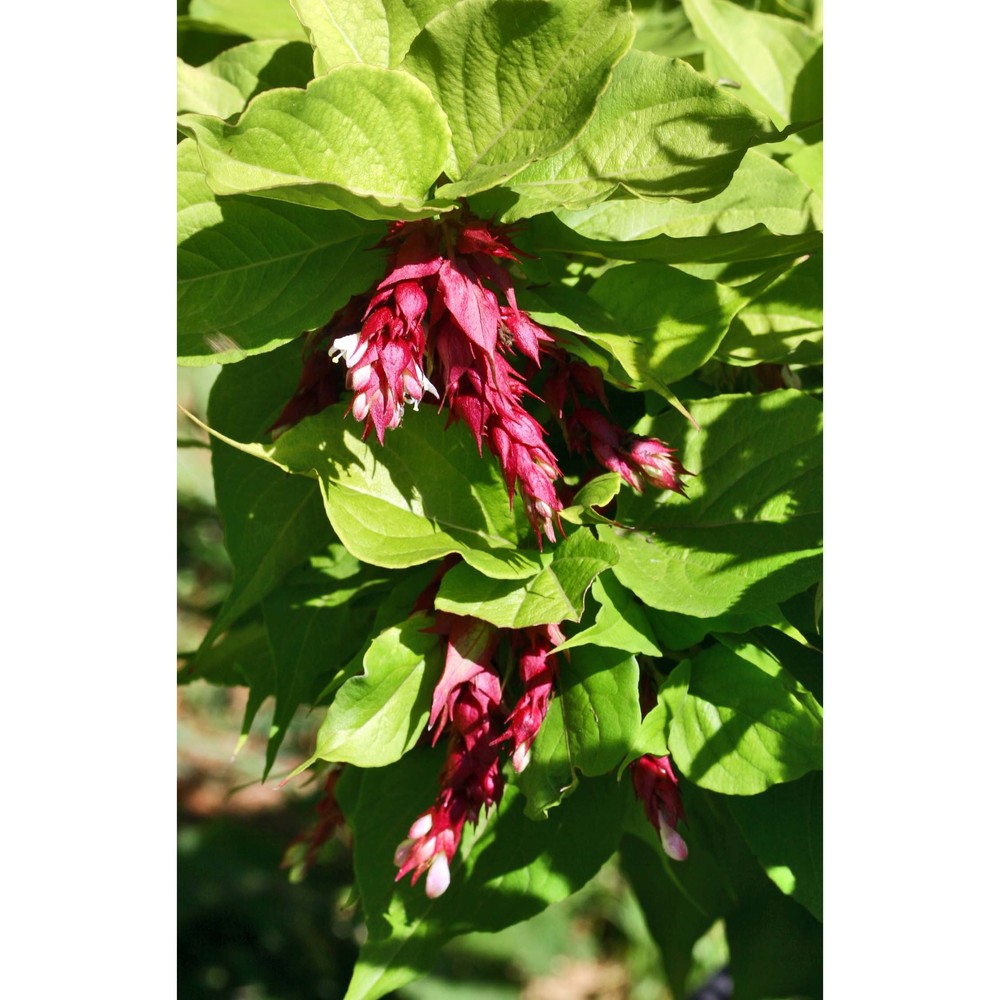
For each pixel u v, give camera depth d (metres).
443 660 0.57
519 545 0.57
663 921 0.79
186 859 1.42
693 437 0.60
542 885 0.61
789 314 0.62
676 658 0.60
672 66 0.55
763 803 0.62
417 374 0.53
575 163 0.56
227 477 0.63
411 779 0.62
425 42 0.54
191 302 0.57
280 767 1.47
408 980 0.61
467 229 0.54
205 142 0.52
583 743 0.56
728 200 0.60
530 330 0.54
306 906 1.44
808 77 0.72
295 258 0.57
